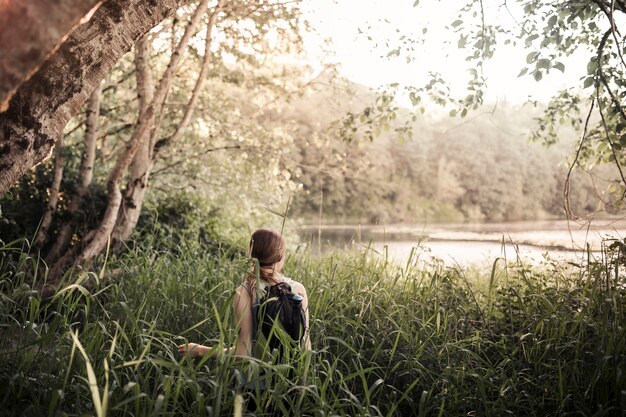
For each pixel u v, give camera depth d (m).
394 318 4.11
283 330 2.79
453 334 4.08
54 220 8.79
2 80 1.83
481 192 50.00
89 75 2.83
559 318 3.66
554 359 3.44
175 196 10.17
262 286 2.94
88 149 8.33
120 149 10.77
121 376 2.98
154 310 3.95
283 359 2.72
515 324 4.10
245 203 11.13
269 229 3.08
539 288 4.25
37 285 5.88
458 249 16.19
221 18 8.59
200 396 2.42
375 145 47.56
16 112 2.59
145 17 3.01
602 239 3.90
